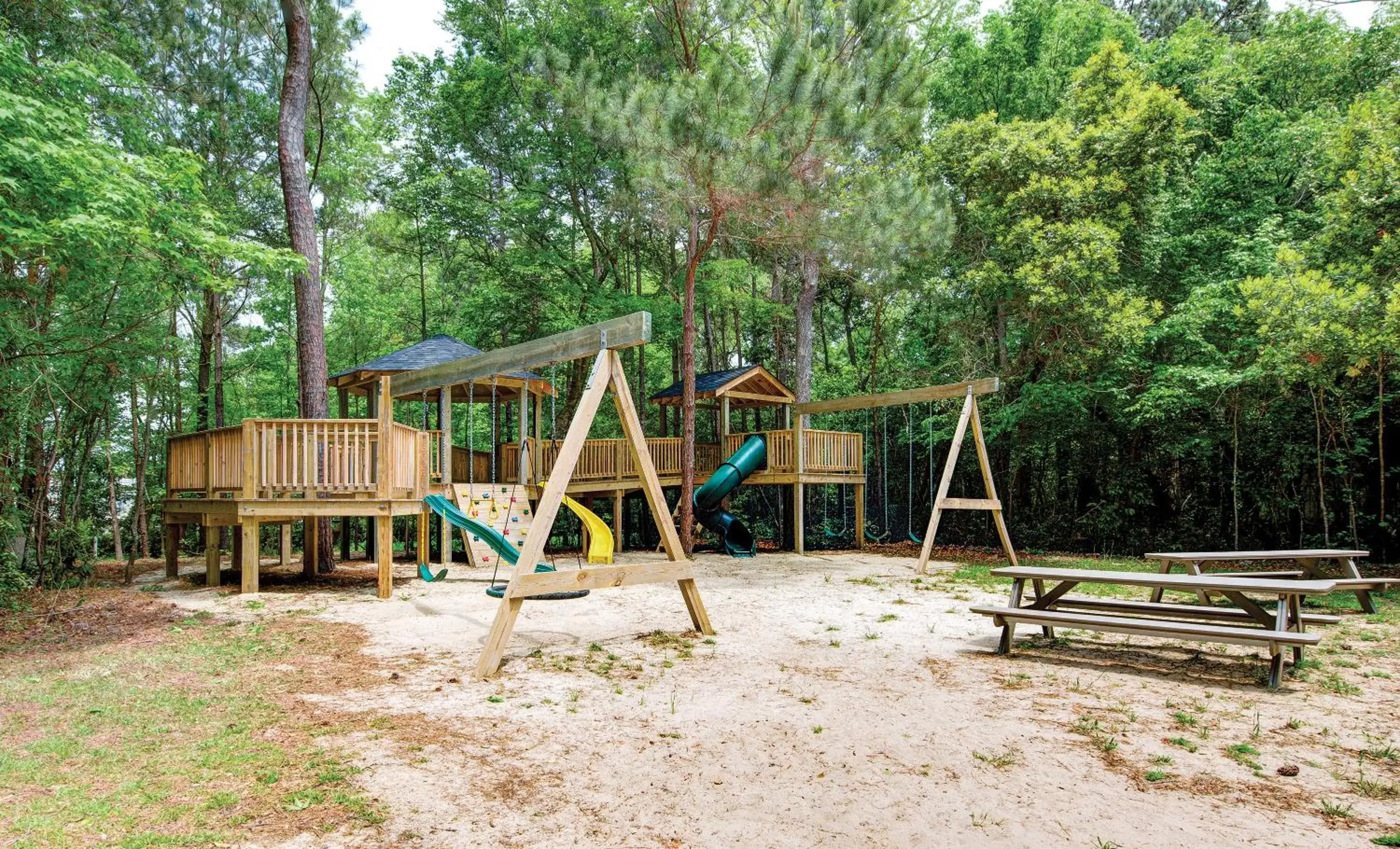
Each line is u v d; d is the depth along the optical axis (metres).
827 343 28.86
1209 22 25.95
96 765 3.52
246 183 18.12
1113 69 15.95
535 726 4.14
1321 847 2.66
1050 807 3.04
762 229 13.88
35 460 10.46
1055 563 12.96
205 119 16.77
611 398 24.58
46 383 8.64
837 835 2.83
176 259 8.94
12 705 4.53
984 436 17.91
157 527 18.45
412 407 26.66
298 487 9.09
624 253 23.56
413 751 3.75
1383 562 12.02
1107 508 15.54
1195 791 3.17
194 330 18.80
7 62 7.66
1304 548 13.05
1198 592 7.80
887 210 13.17
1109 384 14.74
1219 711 4.29
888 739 3.88
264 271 17.52
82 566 10.77
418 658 5.88
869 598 9.09
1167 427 14.55
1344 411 11.77
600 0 18.53
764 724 4.13
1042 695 4.68
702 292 19.77
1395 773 3.35
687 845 2.77
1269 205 14.77
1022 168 15.50
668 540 6.68
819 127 11.58
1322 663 5.42
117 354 9.80
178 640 6.52
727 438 17.56
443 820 2.96
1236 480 13.45
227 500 9.51
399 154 21.41
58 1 10.66
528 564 5.49
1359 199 10.45
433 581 10.88
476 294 21.03
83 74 8.42
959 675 5.21
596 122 12.37
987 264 15.56
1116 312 13.95
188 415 21.41
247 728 4.09
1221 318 13.50
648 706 4.52
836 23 14.06
